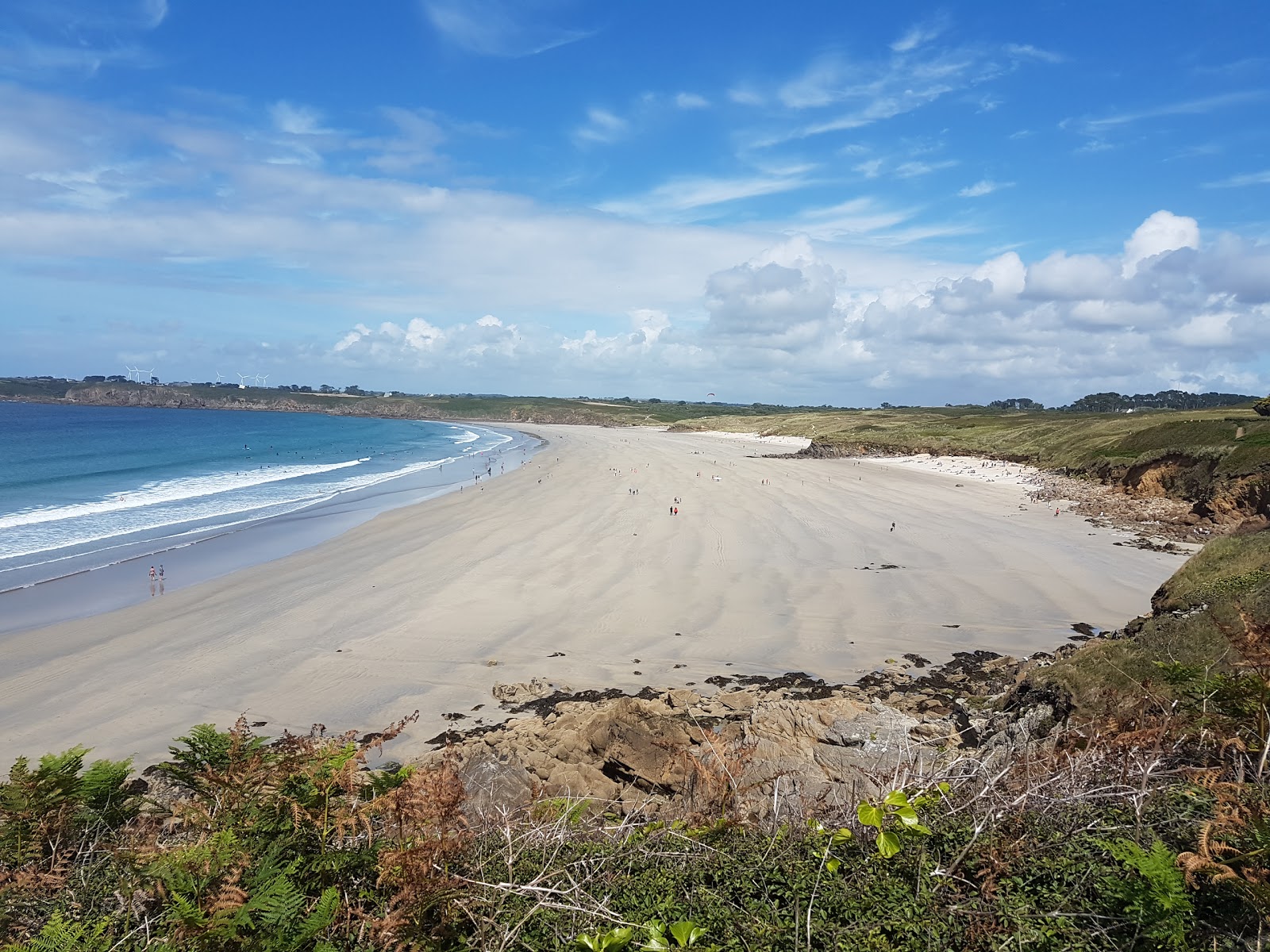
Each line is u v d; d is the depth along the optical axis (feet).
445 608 64.80
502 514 115.65
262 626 61.21
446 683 48.49
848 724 30.01
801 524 102.99
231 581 77.15
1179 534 92.32
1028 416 311.68
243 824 10.36
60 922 9.05
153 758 39.09
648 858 10.78
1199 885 9.09
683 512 114.83
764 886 9.98
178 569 83.10
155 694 47.80
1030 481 150.61
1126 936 8.75
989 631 56.65
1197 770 11.89
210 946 8.56
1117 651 30.30
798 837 11.26
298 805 10.30
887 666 49.70
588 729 30.78
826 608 63.31
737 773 14.94
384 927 8.77
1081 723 19.72
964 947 8.84
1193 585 39.81
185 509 128.47
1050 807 11.43
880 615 61.05
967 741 31.12
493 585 71.67
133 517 119.96
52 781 12.98
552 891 9.50
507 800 20.53
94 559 88.43
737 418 469.16
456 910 9.46
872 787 14.89
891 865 10.23
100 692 48.29
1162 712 16.20
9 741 41.65
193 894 9.19
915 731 30.76
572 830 11.80
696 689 46.26
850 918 9.26
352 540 97.91
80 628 61.52
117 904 10.14
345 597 69.10
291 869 9.31
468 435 415.23
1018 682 36.29
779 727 29.71
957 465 186.80
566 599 66.85
